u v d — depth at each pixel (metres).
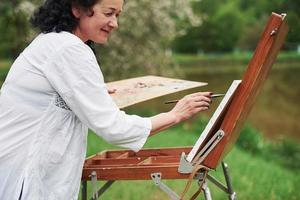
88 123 2.39
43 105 2.41
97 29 2.46
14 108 2.43
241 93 2.40
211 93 2.56
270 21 2.37
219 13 29.83
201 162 2.44
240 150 10.60
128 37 13.50
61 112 2.41
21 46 13.51
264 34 2.38
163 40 14.45
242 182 6.15
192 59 28.05
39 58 2.41
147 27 13.58
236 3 32.75
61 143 2.41
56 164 2.41
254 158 9.87
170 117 2.48
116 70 13.56
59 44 2.39
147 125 2.44
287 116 20.78
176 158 2.85
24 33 13.45
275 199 5.63
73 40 2.40
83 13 2.44
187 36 29.53
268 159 11.41
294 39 10.59
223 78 25.66
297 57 26.77
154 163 2.69
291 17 10.48
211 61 27.55
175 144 8.84
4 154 2.41
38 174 2.38
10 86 2.46
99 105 2.38
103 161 2.86
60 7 2.47
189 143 9.06
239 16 30.44
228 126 2.40
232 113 2.41
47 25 2.50
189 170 2.43
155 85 3.22
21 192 2.38
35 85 2.41
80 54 2.38
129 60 13.58
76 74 2.36
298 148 12.52
